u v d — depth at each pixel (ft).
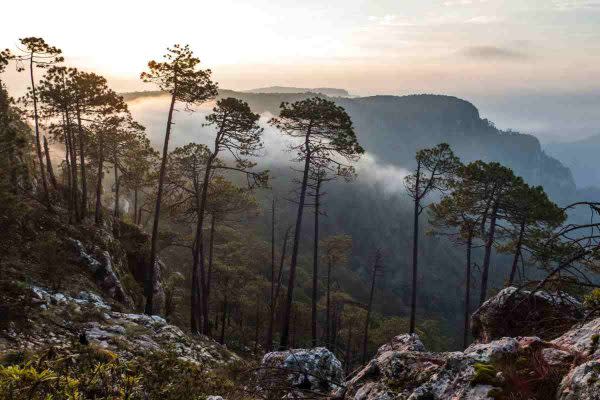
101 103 92.68
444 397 11.59
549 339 16.80
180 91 70.85
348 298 141.08
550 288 14.70
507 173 73.61
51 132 95.14
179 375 20.53
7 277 44.27
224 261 132.57
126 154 122.31
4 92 89.76
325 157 75.20
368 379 15.83
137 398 16.51
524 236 75.41
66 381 13.41
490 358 12.05
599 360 9.92
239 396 20.51
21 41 83.56
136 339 43.70
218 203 93.50
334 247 122.21
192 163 86.12
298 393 19.69
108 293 73.46
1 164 47.70
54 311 42.24
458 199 79.46
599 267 17.38
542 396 10.30
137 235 111.75
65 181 129.90
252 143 76.28
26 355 24.32
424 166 82.28
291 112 70.74
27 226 66.39
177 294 133.18
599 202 12.79
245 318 152.97
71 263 69.82
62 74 89.04
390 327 127.24
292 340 126.62
